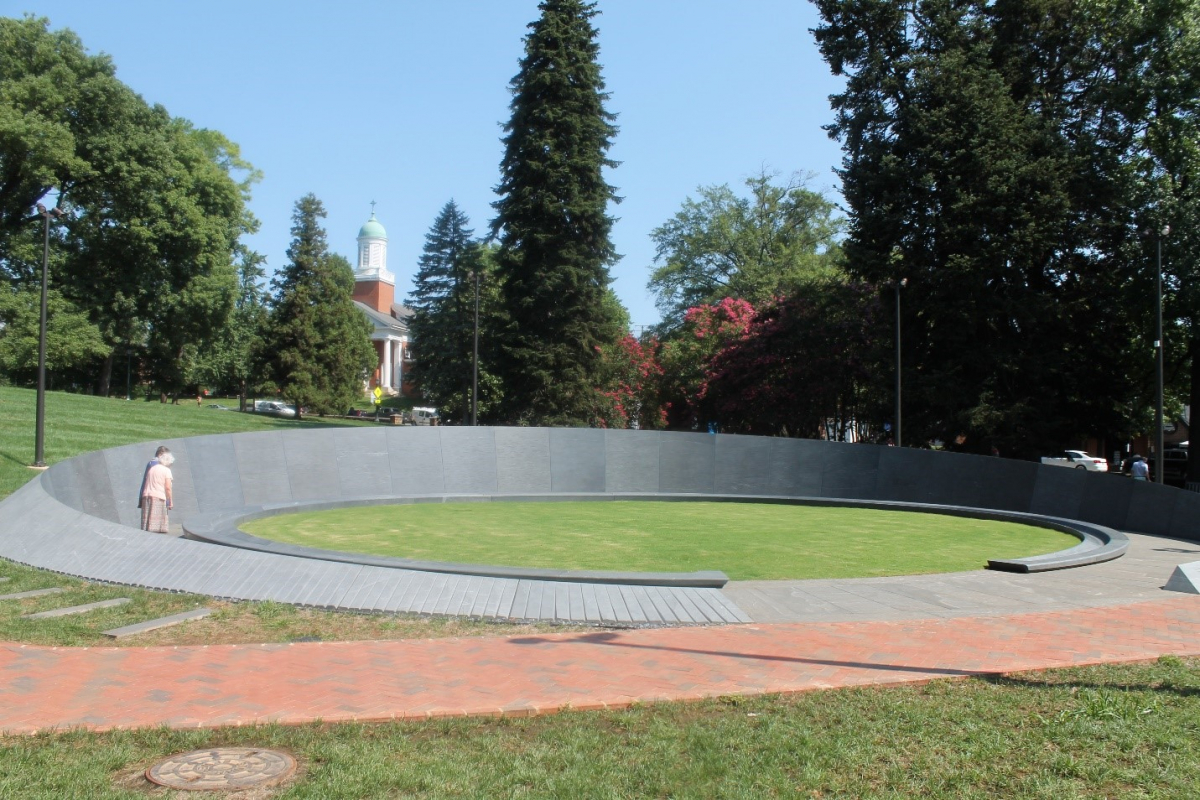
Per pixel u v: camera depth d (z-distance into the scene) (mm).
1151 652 7297
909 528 16594
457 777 4520
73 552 10516
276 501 19250
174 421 31438
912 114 29969
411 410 72312
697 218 56250
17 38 37219
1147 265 27938
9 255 38656
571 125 35625
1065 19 30297
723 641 7527
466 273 47875
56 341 36219
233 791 4320
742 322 43906
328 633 7762
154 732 5160
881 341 31906
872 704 5789
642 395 49562
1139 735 5180
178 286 42969
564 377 36219
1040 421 29203
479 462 22562
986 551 13664
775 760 4801
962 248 29078
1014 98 30984
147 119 40500
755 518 18062
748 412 41438
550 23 35781
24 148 35125
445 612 8359
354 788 4348
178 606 8625
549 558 12297
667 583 9445
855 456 22781
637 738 5145
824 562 12344
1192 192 27625
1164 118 28328
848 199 32094
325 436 20469
